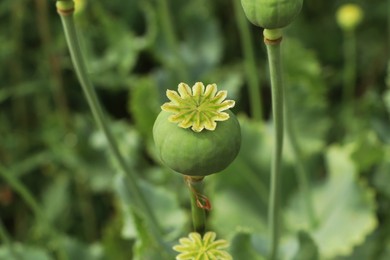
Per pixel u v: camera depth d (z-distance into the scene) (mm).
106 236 1189
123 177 921
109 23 1403
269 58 634
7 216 1430
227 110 584
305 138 1124
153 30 1383
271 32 617
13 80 1492
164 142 581
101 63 1416
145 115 1257
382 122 1195
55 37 1486
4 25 1514
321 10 1538
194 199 624
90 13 1427
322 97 1256
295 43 1223
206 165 580
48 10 1518
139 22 1521
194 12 1440
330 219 1044
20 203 1403
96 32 1415
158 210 925
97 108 739
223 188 1067
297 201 1085
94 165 1346
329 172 1093
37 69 1495
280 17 601
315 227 1038
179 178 1250
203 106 575
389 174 1111
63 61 1453
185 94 577
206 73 1408
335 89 1492
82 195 1370
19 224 1411
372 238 1110
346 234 1010
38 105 1486
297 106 1131
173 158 581
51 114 1454
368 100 1229
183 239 639
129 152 1284
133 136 1306
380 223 1158
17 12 1466
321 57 1503
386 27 1511
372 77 1491
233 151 582
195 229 645
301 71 1231
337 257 1098
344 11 1255
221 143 576
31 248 1051
